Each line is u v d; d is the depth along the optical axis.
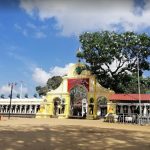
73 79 50.91
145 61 50.84
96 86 49.28
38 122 32.78
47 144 13.59
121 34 49.84
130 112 41.34
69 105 50.34
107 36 49.75
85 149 12.51
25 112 66.50
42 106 52.53
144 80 54.25
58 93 51.25
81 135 18.22
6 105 69.81
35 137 16.23
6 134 17.42
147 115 38.31
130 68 51.50
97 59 49.47
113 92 49.09
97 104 48.78
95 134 19.20
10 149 11.78
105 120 40.41
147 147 13.52
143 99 40.81
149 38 49.88
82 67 50.91
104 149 12.67
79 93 50.59
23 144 13.32
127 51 50.44
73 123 32.44
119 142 15.18
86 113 49.22
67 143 14.18
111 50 48.78
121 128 26.91
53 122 33.56
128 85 53.56
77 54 51.25
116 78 51.53
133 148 13.12
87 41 50.22
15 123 29.55
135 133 21.14
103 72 51.50
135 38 49.56
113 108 42.56
